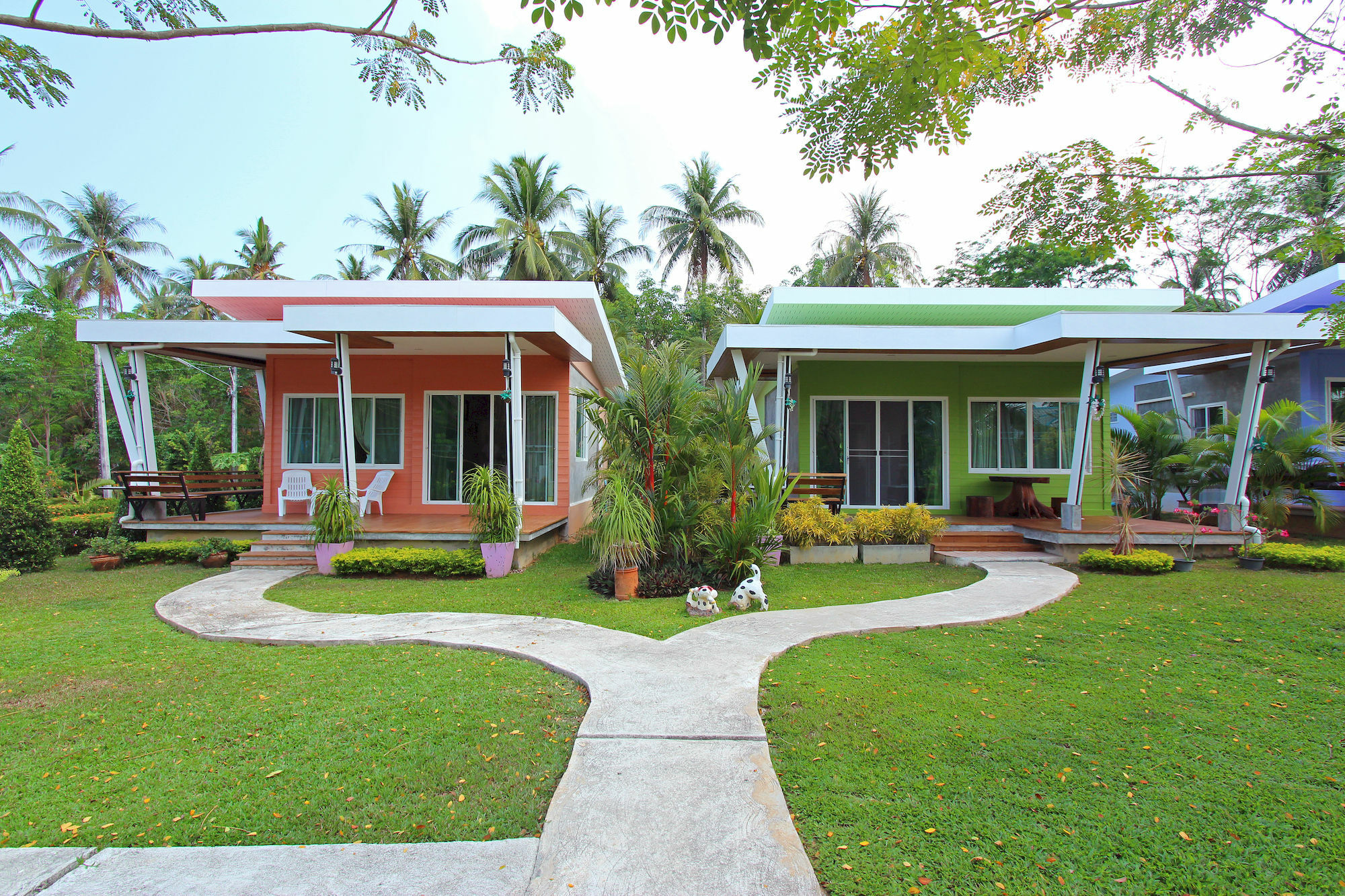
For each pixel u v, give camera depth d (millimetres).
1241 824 2785
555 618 6176
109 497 17609
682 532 7844
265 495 11375
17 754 3465
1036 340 9180
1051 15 3633
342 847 2588
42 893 2293
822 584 7684
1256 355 8938
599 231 29234
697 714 3809
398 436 11500
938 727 3707
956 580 7906
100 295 28047
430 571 8148
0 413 21859
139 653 5203
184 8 4059
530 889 2324
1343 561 8078
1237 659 4902
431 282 10609
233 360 11953
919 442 11469
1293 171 3840
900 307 11672
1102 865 2516
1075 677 4531
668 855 2510
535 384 11438
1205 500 13117
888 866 2494
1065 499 11336
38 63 3699
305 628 5801
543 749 3461
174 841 2662
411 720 3846
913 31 3393
